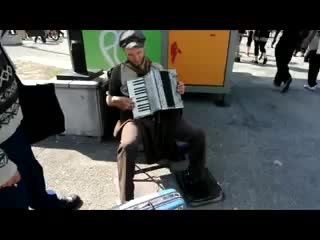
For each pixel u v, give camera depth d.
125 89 2.31
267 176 2.71
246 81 5.89
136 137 2.14
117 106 2.30
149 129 2.29
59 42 11.24
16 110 1.36
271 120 3.98
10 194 1.37
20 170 1.51
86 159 2.90
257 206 2.29
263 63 7.60
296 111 4.34
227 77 4.24
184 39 4.00
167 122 2.34
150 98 2.26
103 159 2.90
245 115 4.13
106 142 3.21
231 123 3.84
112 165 2.80
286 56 4.95
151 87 2.26
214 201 2.31
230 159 2.97
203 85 4.32
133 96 2.25
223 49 4.06
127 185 2.07
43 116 1.78
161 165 2.58
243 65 7.38
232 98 4.82
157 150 2.38
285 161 2.97
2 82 1.23
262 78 6.15
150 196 1.70
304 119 4.05
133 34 2.26
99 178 2.61
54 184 2.51
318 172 2.80
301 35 5.17
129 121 2.32
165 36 3.92
